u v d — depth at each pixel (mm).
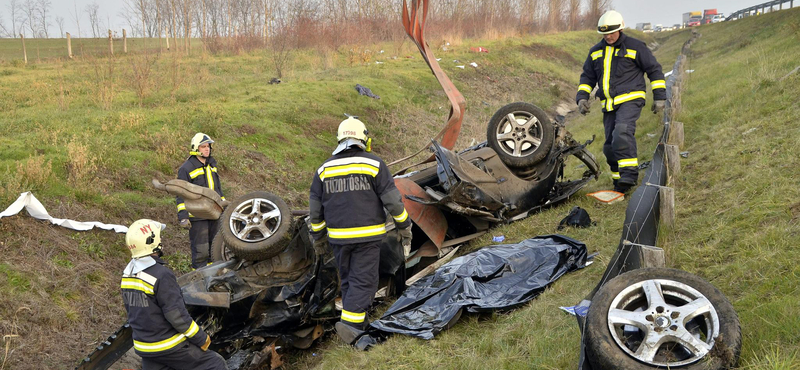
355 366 3885
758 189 4879
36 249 5793
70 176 7129
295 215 5414
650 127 9578
